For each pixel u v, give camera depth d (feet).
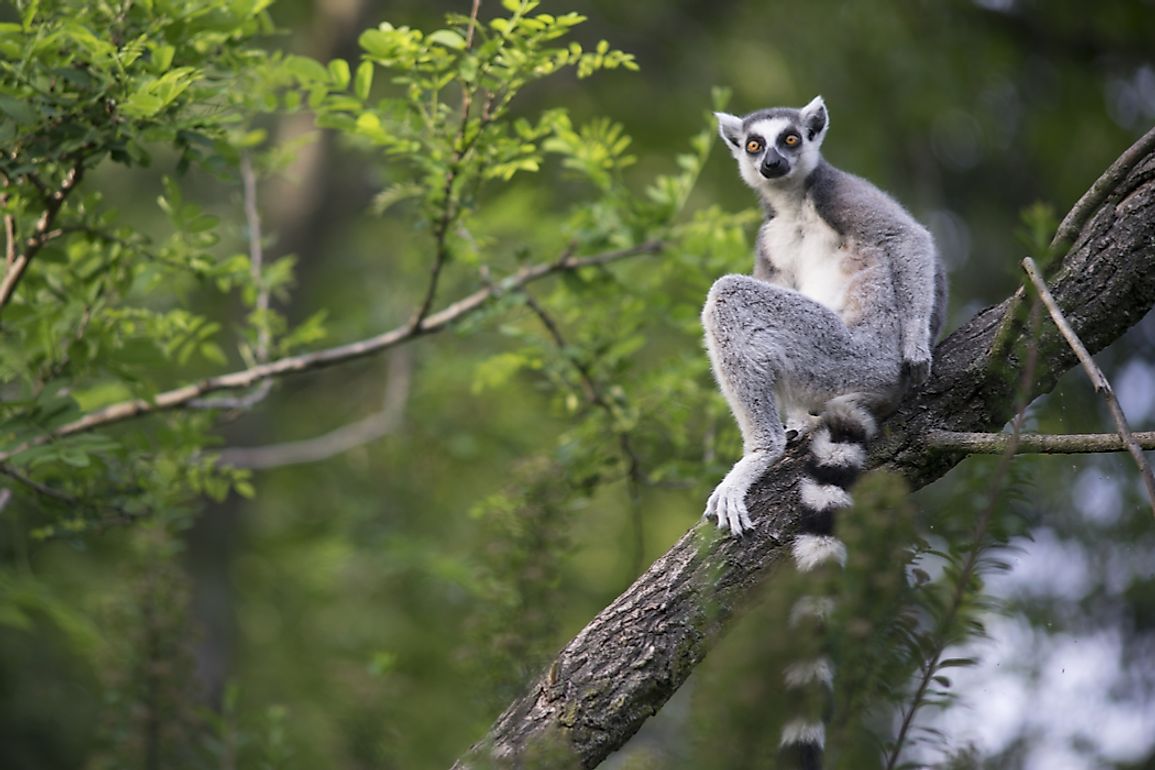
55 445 31.91
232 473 40.27
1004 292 68.03
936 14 75.10
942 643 19.65
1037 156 74.18
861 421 28.53
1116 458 46.14
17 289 36.42
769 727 21.76
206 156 33.04
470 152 36.50
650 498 63.21
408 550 57.77
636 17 79.46
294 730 48.78
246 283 42.34
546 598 31.91
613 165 41.98
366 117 35.35
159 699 34.01
